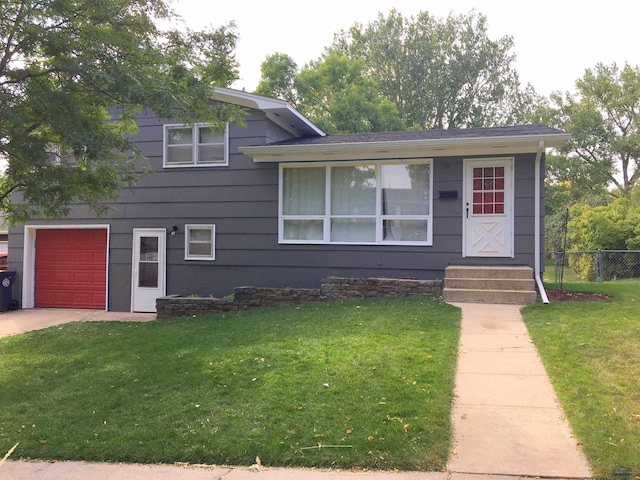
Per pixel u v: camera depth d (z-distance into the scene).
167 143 13.26
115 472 4.40
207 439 4.76
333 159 12.01
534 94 41.28
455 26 40.53
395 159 11.69
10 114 7.06
